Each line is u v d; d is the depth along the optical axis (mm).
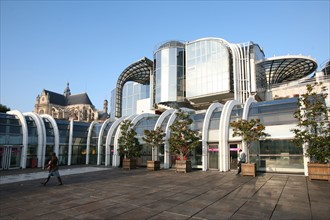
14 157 26906
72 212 8414
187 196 10734
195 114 26047
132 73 54719
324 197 10023
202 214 7879
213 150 22484
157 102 43656
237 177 16844
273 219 7246
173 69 42875
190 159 23891
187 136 21359
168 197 10586
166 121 27422
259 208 8477
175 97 41781
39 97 127250
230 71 38094
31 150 28531
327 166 14070
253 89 37062
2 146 25875
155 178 17266
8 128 26828
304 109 15406
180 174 19531
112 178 17641
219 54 38938
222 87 37719
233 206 8828
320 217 7375
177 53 43562
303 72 47188
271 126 19469
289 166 18281
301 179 15102
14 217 7965
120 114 54844
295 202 9242
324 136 14367
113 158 30047
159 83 43656
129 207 8953
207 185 13672
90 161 33906
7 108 52438
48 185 14562
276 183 13828
